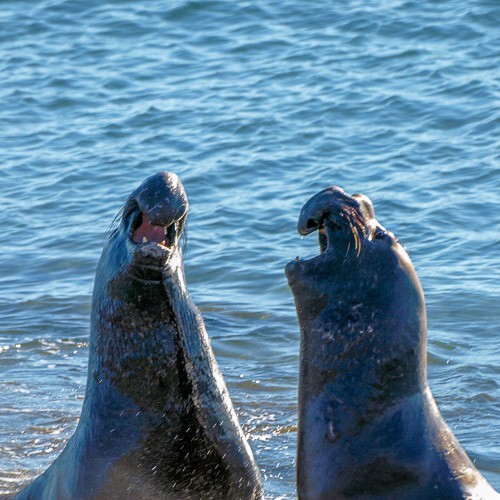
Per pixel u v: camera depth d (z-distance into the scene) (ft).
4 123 249.34
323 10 326.03
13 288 149.38
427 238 159.43
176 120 241.14
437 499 60.90
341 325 62.18
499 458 87.20
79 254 162.61
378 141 215.51
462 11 306.14
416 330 61.72
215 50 302.04
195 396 66.08
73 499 65.87
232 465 68.13
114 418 65.26
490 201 174.19
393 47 285.84
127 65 294.05
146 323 64.03
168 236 61.82
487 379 108.58
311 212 61.77
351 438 62.39
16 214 184.44
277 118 235.20
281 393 108.06
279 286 144.36
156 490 66.33
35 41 324.19
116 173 205.57
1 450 92.79
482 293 136.05
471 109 230.27
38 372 116.37
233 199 184.34
